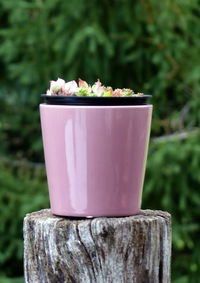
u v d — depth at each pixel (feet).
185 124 16.11
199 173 14.84
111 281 6.49
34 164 17.04
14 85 17.47
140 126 6.63
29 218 6.77
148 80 15.90
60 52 15.51
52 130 6.66
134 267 6.53
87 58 15.19
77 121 6.53
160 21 15.34
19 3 15.39
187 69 15.74
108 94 6.65
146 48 15.70
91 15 15.25
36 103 16.84
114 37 15.33
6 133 17.56
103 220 6.54
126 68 15.93
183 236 15.24
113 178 6.62
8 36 15.85
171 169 14.66
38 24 15.70
